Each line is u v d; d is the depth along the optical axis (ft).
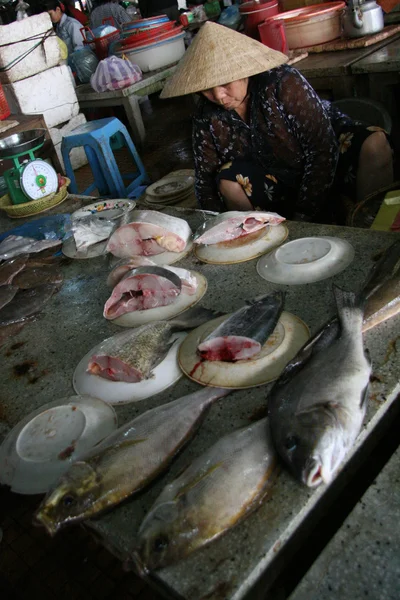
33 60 22.02
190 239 9.37
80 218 10.71
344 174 11.91
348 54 15.93
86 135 15.48
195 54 9.45
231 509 4.32
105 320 7.84
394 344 5.81
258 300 6.62
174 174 16.30
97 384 6.40
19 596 7.39
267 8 17.17
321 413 4.54
